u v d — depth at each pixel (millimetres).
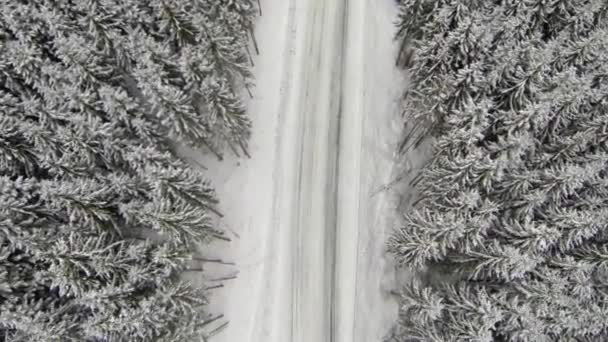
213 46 16859
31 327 14391
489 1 17328
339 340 19078
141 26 17859
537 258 14969
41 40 17547
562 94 15562
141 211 15234
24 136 15977
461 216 15625
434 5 17547
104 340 15352
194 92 17031
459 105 17031
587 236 15305
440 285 17500
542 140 17016
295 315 19297
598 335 16094
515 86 16359
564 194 15984
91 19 16531
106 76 17344
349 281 19609
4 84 17281
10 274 15086
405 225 18078
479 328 15008
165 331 15961
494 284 16328
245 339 19016
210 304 18984
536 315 15344
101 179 16484
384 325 19047
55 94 16250
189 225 16000
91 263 14883
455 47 16781
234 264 19578
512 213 16328
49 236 15344
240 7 18562
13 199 15070
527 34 17828
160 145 17734
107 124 16297
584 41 16328
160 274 15914
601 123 16172
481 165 15094
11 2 17016
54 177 16906
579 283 15406
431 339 16016
